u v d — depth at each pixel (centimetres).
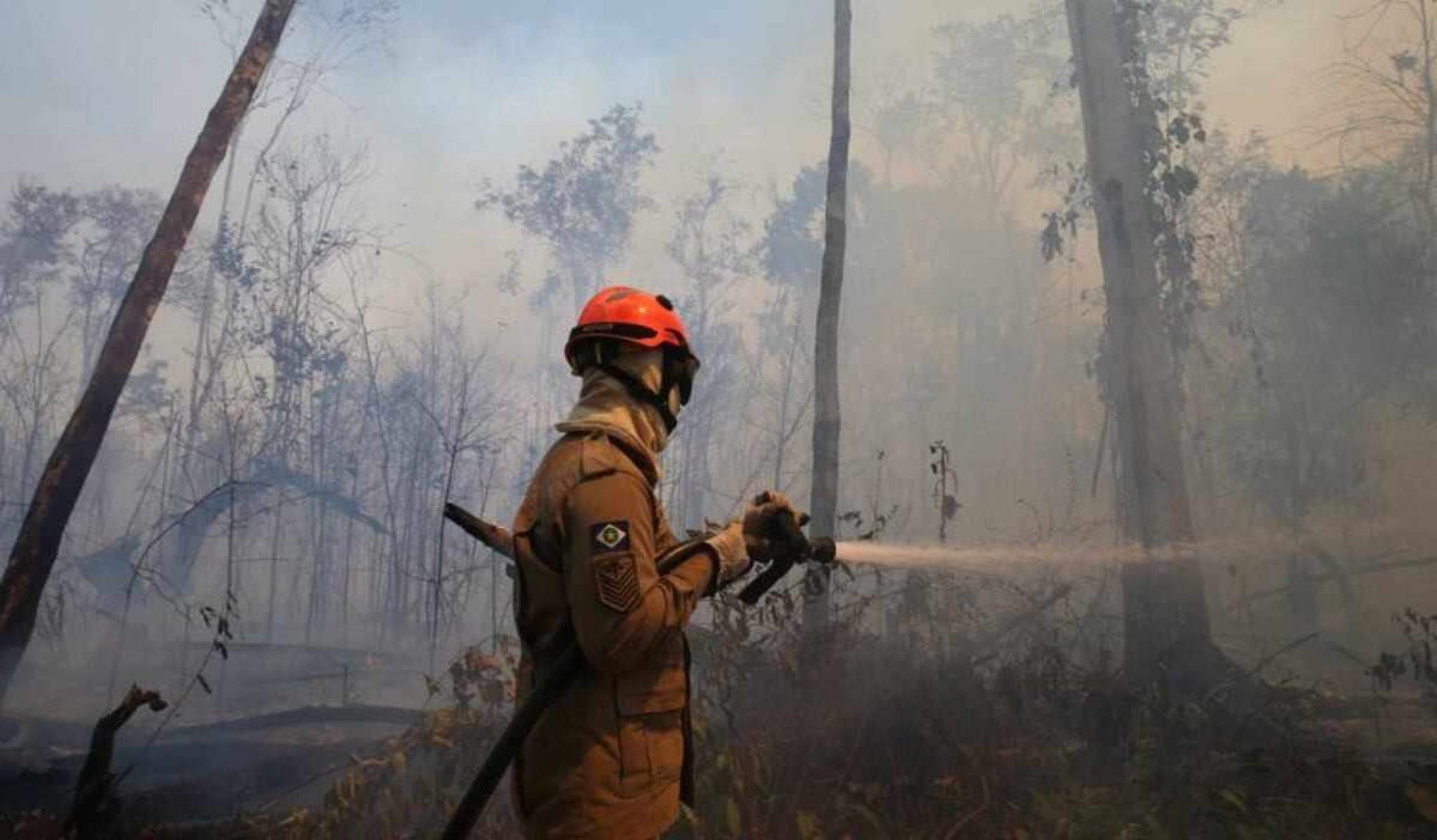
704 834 374
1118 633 734
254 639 1427
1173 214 862
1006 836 378
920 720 473
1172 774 420
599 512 184
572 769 186
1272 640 878
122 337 670
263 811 485
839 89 864
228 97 729
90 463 657
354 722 674
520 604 198
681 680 201
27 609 626
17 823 437
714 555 195
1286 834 369
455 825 180
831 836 389
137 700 424
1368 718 557
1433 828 374
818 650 536
